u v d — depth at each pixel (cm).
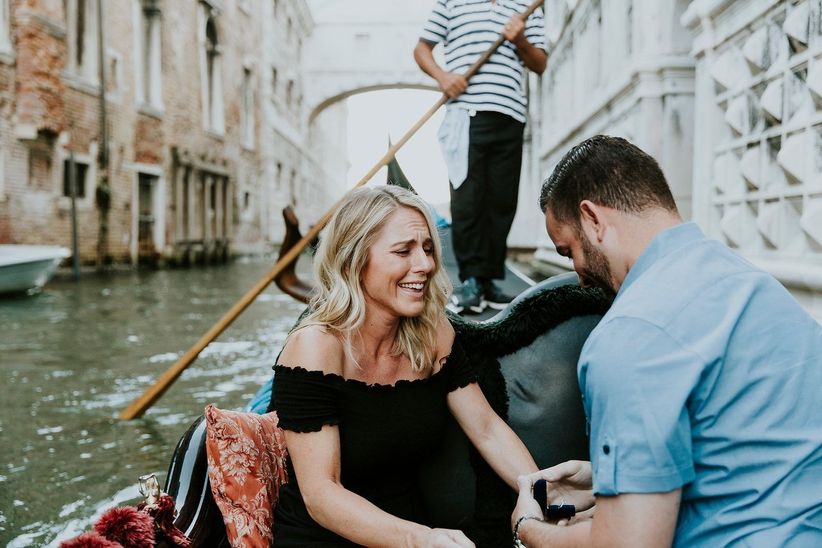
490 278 315
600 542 97
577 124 775
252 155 2111
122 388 412
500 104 296
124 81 1376
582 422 167
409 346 148
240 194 2014
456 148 301
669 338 97
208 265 1706
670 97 480
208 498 143
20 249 958
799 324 101
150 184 1504
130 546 116
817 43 266
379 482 149
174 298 888
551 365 167
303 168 2772
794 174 287
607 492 96
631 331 98
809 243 282
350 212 143
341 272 143
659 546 94
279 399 140
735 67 352
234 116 1953
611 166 111
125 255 1397
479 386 164
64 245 1197
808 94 279
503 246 313
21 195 1091
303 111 2445
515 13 298
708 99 385
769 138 315
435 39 308
